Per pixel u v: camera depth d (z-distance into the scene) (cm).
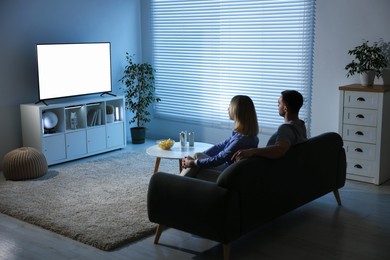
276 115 632
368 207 457
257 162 348
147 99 716
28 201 470
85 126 636
